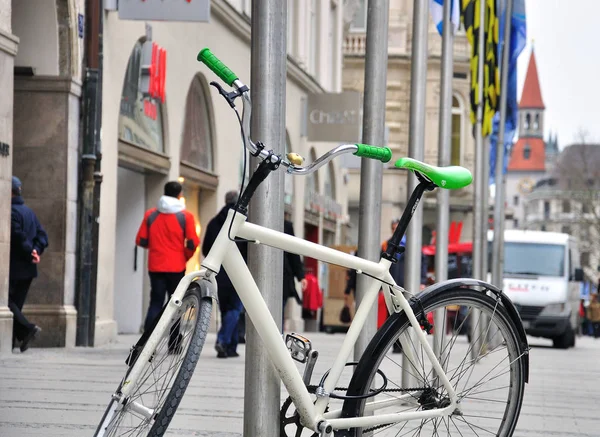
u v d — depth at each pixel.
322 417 4.84
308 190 33.94
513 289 27.70
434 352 5.22
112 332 17.14
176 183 14.51
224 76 4.52
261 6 5.15
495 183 25.03
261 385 4.98
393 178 55.34
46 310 15.58
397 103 55.62
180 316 4.46
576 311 29.66
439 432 5.27
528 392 11.25
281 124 5.17
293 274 14.82
